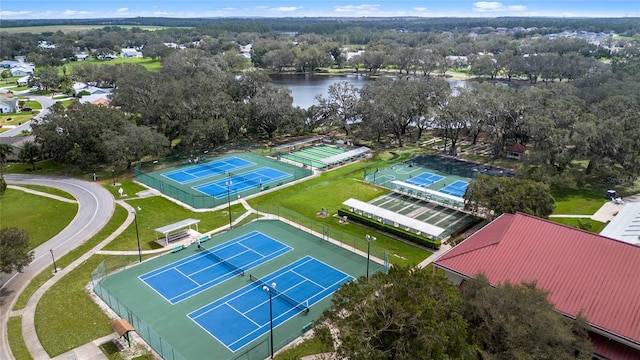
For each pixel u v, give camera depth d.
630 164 76.12
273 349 39.78
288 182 84.25
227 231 63.91
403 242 60.59
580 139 78.00
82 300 47.00
